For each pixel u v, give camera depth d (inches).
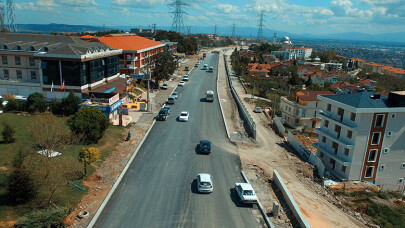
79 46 2315.5
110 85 2484.0
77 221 892.0
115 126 1847.9
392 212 1229.1
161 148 1574.8
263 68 5610.2
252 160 1535.4
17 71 2383.1
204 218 968.9
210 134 1873.8
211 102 2726.4
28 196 900.6
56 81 2190.0
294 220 978.7
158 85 3164.4
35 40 2576.3
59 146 1306.6
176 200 1070.4
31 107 1846.7
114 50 2760.8
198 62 5408.5
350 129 1519.4
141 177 1234.0
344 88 5068.9
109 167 1283.2
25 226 762.8
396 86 6865.2
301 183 1358.3
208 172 1327.5
